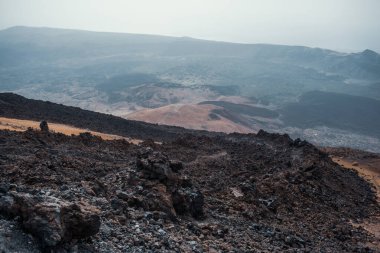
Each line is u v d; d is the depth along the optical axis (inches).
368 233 2036.2
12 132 1898.4
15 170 1192.2
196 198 1293.1
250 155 2792.8
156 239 900.6
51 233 664.4
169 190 1239.5
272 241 1318.9
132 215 1003.9
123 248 798.5
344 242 1768.0
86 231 727.1
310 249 1413.6
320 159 3063.5
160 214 1081.4
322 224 1951.3
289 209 1989.4
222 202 1626.5
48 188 1055.0
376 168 3909.9
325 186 2576.3
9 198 730.2
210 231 1159.0
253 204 1788.9
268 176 2340.1
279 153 2933.1
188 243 968.3
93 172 1449.3
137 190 1190.3
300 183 2397.9
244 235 1267.2
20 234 669.9
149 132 3833.7
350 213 2333.9
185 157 2421.3
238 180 2108.8
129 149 2202.3
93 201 1008.9
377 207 2667.3
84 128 3233.3
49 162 1401.3
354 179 3189.0
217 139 3243.1
